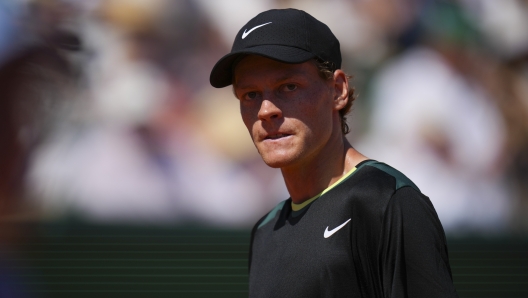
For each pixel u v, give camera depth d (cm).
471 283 2172
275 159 693
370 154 2152
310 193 733
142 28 2075
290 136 690
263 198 2091
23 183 1984
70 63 2033
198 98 2081
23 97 1997
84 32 2047
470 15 2242
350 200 659
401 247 606
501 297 2167
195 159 2066
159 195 2045
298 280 672
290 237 716
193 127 2075
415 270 598
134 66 2061
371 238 631
